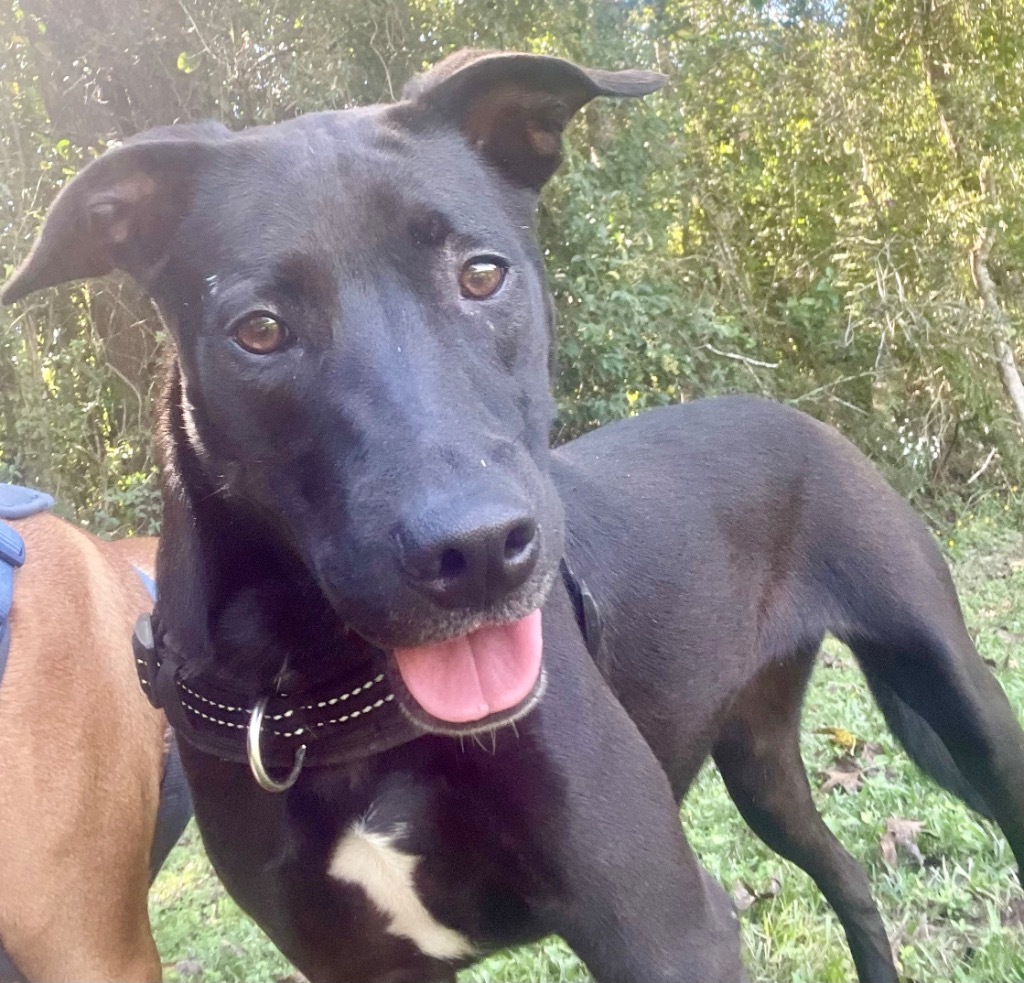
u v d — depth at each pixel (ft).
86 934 1.22
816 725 2.52
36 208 4.18
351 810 1.04
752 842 2.04
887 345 5.47
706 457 1.55
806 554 1.59
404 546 0.84
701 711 1.44
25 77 4.19
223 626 1.04
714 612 1.45
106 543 1.55
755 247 5.75
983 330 5.51
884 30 5.81
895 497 1.66
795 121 5.59
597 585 1.31
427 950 1.16
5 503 1.30
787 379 5.41
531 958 1.71
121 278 4.17
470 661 0.93
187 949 1.88
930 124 5.71
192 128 1.10
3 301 1.05
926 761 1.63
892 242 5.60
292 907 1.10
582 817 1.02
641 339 4.67
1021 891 1.77
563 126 1.19
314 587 1.00
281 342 0.97
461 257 1.00
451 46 4.55
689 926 1.04
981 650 3.10
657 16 5.16
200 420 1.03
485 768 1.01
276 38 4.29
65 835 1.20
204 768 1.08
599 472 1.44
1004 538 4.75
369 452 0.90
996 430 5.42
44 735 1.20
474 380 0.96
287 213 0.97
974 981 1.57
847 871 1.68
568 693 1.06
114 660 1.33
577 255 4.54
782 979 1.64
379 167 1.00
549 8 4.64
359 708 1.01
